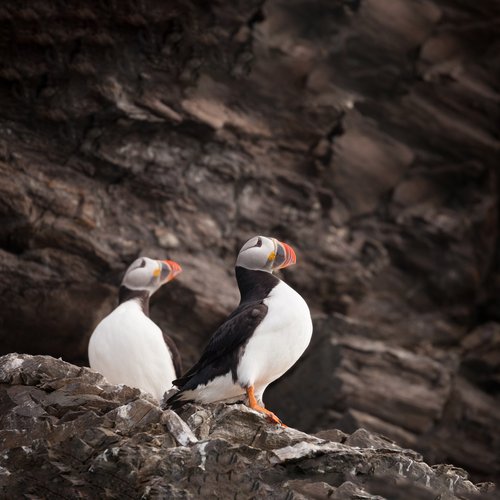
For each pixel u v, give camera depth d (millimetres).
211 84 15984
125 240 15461
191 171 16047
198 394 9766
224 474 8289
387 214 17656
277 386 16469
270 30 16078
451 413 16109
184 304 15727
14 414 9289
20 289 14883
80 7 14609
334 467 8547
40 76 14898
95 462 8359
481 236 18047
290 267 16734
